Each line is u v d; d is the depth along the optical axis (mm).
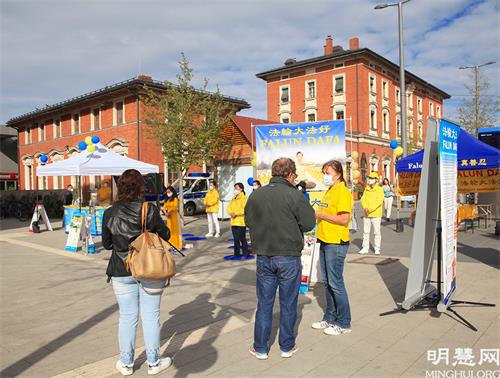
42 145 38625
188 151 19000
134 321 3740
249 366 3855
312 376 3637
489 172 12445
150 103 21328
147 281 3652
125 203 3723
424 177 5203
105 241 3742
